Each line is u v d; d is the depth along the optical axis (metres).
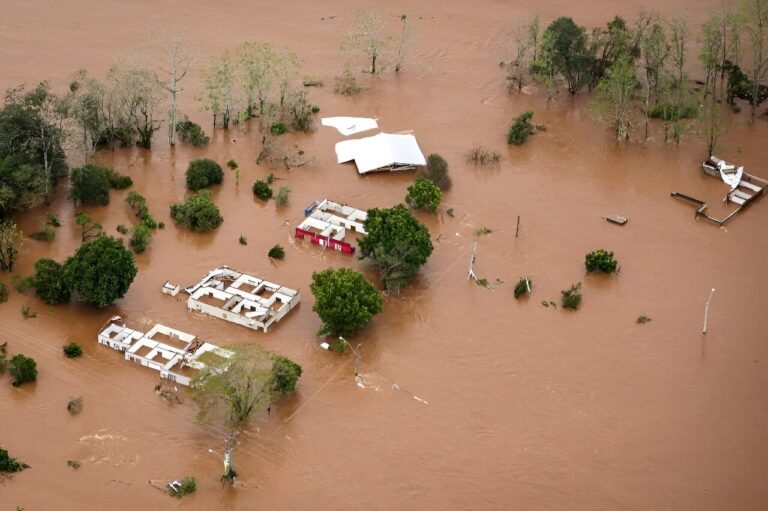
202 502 106.69
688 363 129.00
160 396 119.19
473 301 137.25
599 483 111.94
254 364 114.94
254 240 147.00
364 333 130.38
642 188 164.62
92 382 120.75
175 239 146.25
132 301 133.88
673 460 115.12
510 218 155.12
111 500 106.06
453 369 126.00
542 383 124.69
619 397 123.31
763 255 150.25
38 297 132.50
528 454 115.00
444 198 159.12
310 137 172.75
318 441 114.75
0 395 117.88
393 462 112.88
